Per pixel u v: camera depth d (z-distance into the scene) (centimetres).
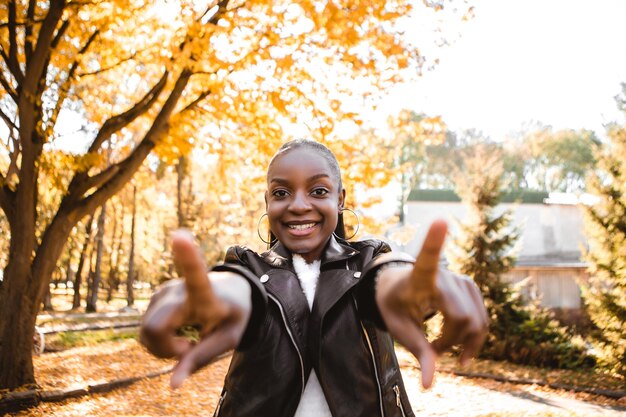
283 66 749
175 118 847
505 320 1351
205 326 91
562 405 881
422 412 824
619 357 1095
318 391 160
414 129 882
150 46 829
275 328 158
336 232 193
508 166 5147
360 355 157
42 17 820
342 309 160
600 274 1169
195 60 768
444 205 2745
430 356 91
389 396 162
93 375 969
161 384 941
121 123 844
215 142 970
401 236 1241
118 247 3781
